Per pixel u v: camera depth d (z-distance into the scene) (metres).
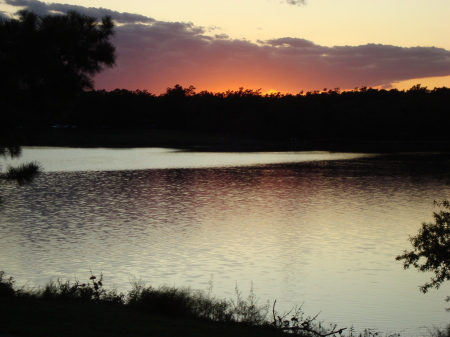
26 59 12.30
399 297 20.95
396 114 185.25
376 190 55.19
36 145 144.50
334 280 23.27
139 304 12.10
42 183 59.38
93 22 13.18
